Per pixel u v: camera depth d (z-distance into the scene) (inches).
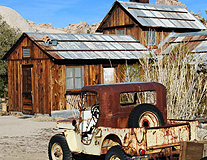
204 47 865.5
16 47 948.6
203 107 518.3
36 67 871.1
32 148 478.0
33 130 645.9
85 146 337.1
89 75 868.6
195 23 1165.7
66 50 859.4
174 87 463.2
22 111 929.5
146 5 1167.0
